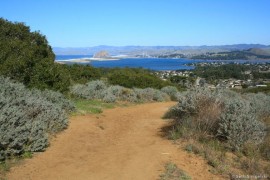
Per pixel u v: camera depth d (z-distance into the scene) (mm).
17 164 6723
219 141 8750
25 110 9219
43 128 8445
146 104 21000
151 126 12297
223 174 6723
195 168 7004
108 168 6844
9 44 14195
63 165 6945
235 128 8453
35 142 7797
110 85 24766
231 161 7531
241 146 8359
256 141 8531
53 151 7930
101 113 14961
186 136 9070
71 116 12727
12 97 9555
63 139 9148
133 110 17375
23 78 13336
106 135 10273
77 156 7668
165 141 9289
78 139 9320
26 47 14719
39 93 12148
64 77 15273
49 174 6359
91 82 22219
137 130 11461
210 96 9961
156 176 6387
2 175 6059
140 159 7473
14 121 7414
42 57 16297
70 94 18422
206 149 8000
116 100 20750
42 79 14047
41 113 9664
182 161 7379
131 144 9078
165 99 25219
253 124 8609
